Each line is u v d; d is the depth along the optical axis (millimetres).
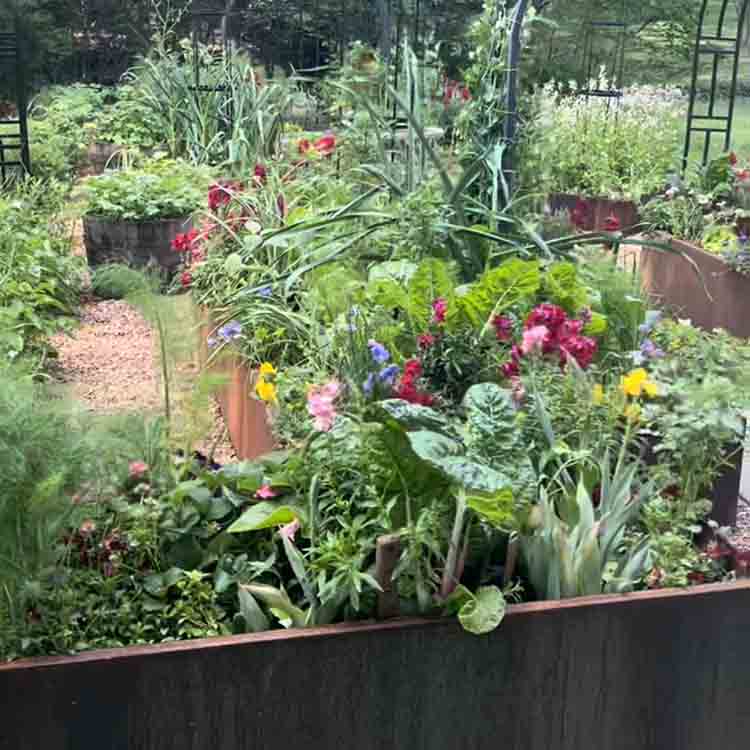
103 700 1989
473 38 4176
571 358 2641
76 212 6543
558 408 2615
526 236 3803
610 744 2271
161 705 2016
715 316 5957
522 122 4223
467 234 3709
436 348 2957
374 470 2258
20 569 2006
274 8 11836
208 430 3250
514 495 2180
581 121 9180
